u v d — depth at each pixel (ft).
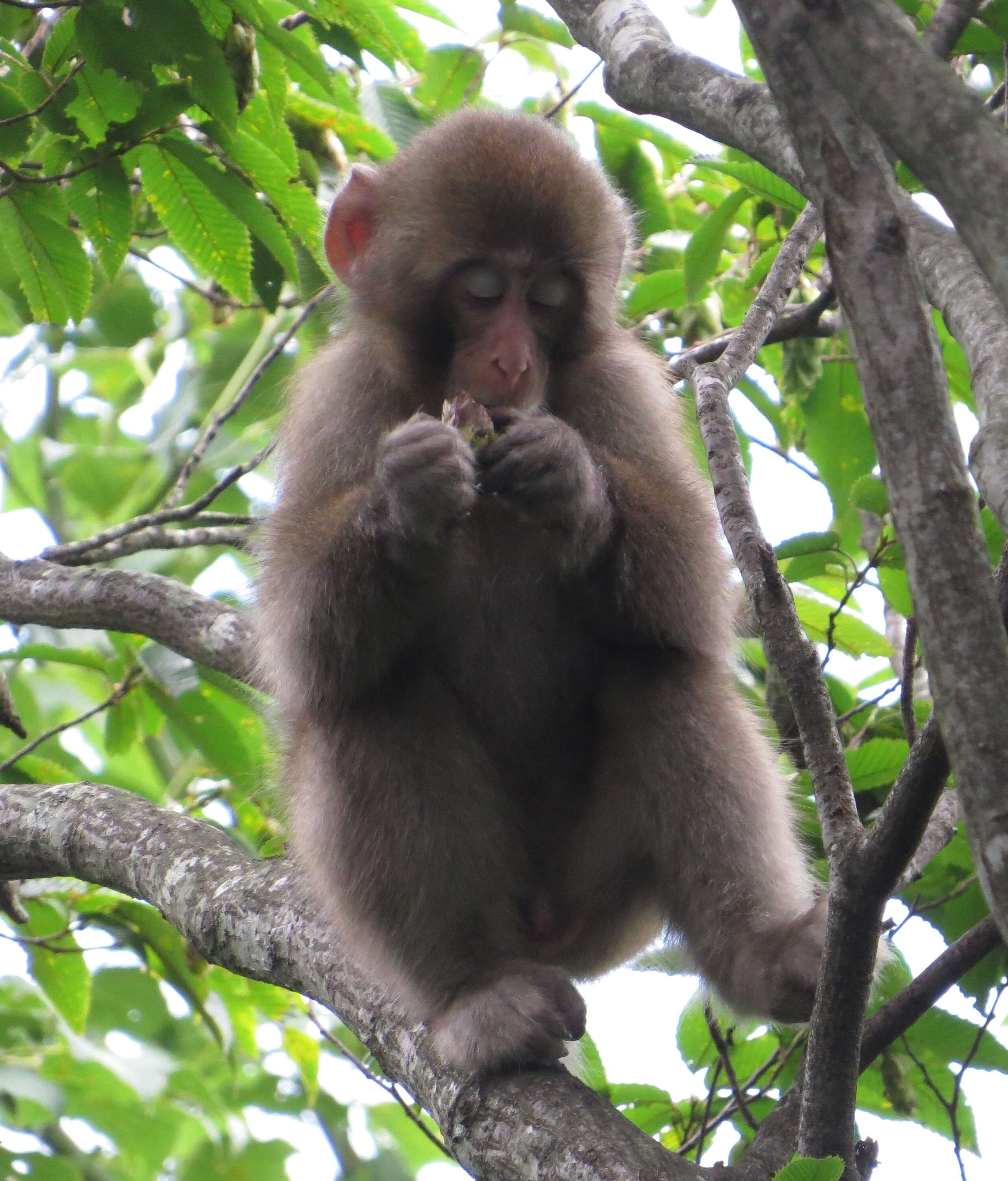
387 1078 27.45
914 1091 28.66
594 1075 32.48
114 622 36.11
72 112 29.50
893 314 12.14
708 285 40.50
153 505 62.13
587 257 28.66
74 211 31.12
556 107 40.68
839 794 18.70
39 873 32.48
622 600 26.68
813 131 12.32
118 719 38.47
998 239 9.94
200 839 30.45
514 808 27.84
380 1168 57.98
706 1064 32.99
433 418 25.80
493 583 27.89
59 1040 48.85
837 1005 17.88
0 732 52.21
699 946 25.44
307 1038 41.01
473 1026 22.53
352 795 25.68
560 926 27.48
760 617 20.43
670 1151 20.07
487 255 28.04
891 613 41.11
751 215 40.98
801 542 30.91
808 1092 18.25
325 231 31.35
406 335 29.19
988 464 13.23
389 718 25.93
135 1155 48.98
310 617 25.84
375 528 24.99
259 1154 56.24
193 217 33.19
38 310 32.73
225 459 60.54
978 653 11.76
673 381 33.17
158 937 37.73
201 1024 50.55
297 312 57.41
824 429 38.22
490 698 28.48
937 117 10.19
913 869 23.57
